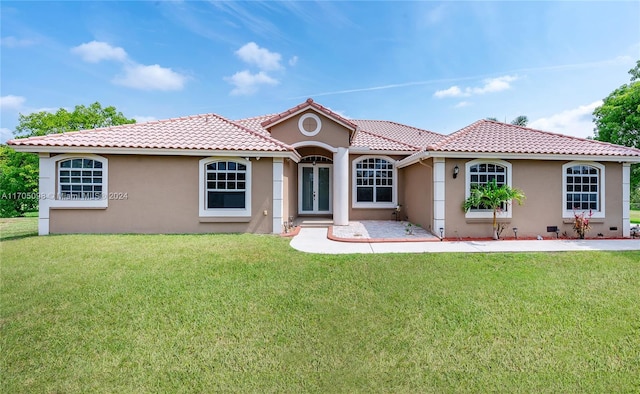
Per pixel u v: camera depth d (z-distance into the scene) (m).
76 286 6.56
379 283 6.95
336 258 8.76
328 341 4.84
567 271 7.84
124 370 4.18
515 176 12.66
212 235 11.79
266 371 4.20
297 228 14.18
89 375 4.09
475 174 12.59
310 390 3.88
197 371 4.18
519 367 4.26
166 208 12.37
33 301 5.89
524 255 9.23
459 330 5.11
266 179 12.77
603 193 12.92
